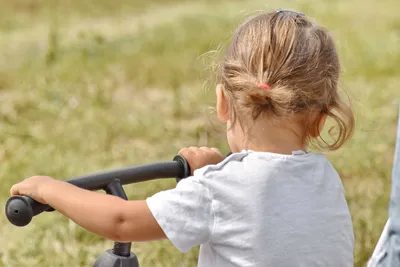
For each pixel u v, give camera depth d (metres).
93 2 33.31
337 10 30.03
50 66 21.02
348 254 6.04
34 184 5.77
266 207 5.67
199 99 18.02
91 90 18.44
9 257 10.04
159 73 20.89
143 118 16.81
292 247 5.68
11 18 30.36
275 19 6.14
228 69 6.09
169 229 5.59
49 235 10.65
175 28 26.70
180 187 5.69
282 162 5.83
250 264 5.63
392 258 5.31
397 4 31.95
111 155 14.41
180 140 15.39
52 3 32.97
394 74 21.27
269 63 5.95
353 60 22.02
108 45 23.94
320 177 5.95
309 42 6.04
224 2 34.19
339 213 5.98
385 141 15.00
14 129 15.48
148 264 9.74
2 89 19.30
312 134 6.14
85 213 5.66
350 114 6.25
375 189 12.47
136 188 12.21
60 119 16.50
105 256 5.82
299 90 5.93
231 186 5.68
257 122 5.95
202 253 5.92
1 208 11.59
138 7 33.78
